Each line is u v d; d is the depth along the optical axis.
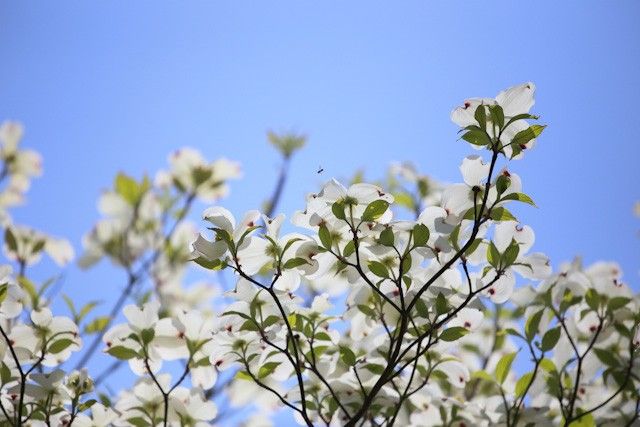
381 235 1.45
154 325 1.61
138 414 1.62
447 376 1.62
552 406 1.65
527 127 1.43
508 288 1.53
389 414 1.58
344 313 1.56
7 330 1.64
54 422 1.59
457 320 1.54
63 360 1.60
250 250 1.47
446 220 1.47
